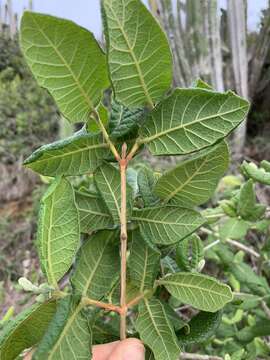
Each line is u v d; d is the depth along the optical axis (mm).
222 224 319
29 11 113
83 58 123
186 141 136
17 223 1054
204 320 167
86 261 149
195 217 154
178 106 134
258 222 302
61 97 128
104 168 147
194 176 155
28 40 118
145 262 154
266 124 1126
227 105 131
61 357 130
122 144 145
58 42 119
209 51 1061
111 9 116
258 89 1155
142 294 154
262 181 260
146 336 151
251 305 299
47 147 137
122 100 131
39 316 140
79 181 353
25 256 942
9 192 1113
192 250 186
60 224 133
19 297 765
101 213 158
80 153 143
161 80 130
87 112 134
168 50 124
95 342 178
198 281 151
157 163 835
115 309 144
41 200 127
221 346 367
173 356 149
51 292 135
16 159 1142
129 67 126
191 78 1086
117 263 152
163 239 154
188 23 1067
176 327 165
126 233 146
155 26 119
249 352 304
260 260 322
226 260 319
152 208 155
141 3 116
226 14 1121
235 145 990
